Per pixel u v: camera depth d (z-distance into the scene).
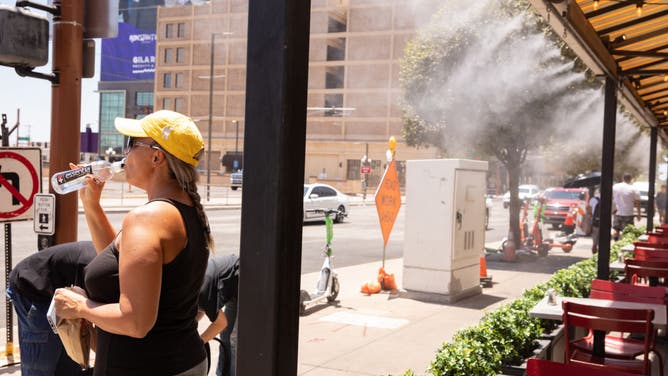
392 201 10.06
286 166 1.79
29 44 4.54
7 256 5.44
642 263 7.12
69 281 3.73
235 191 59.84
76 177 2.71
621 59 6.86
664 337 7.02
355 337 7.05
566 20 4.71
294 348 1.87
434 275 9.38
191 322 2.24
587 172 32.00
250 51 1.82
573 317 4.37
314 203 25.41
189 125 2.25
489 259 15.12
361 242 18.91
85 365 2.42
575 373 2.59
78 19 5.05
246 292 1.83
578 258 15.90
